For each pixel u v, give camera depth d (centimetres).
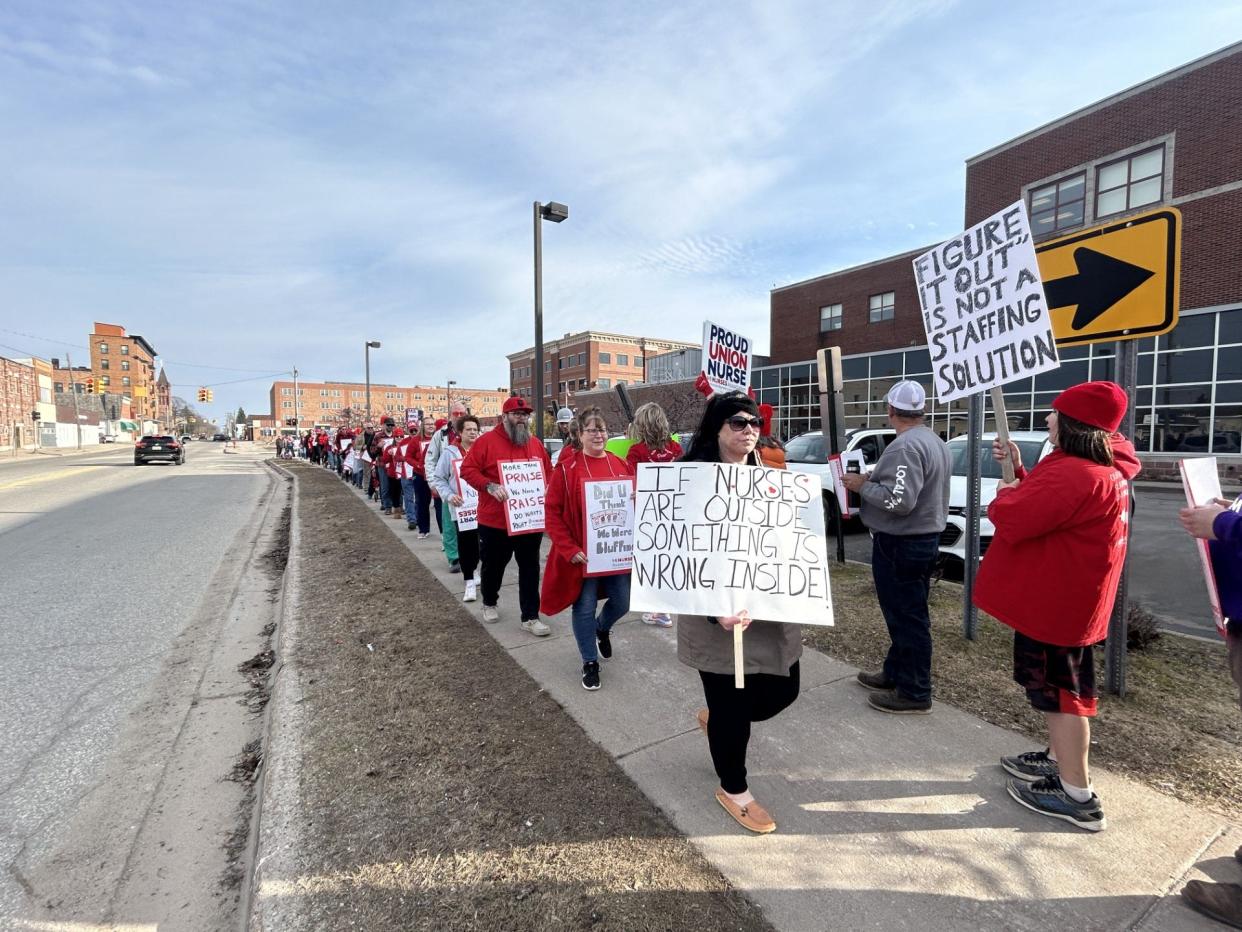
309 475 2092
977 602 261
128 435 8788
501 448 479
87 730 353
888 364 2538
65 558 788
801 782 271
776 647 240
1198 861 219
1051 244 375
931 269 412
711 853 227
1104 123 1819
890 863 221
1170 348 1652
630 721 328
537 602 474
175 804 285
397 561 724
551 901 205
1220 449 1562
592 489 365
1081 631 228
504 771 282
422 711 343
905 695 330
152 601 603
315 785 274
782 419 3053
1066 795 242
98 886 233
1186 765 278
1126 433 344
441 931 194
